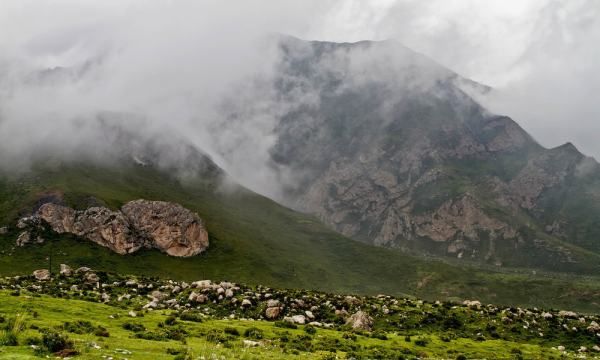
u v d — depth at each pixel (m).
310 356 54.47
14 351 34.34
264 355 49.59
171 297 139.62
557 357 88.31
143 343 48.94
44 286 134.62
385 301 149.50
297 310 123.50
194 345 51.69
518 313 134.88
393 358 66.38
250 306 128.38
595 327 121.25
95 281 158.00
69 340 39.53
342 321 115.50
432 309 136.50
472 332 117.56
